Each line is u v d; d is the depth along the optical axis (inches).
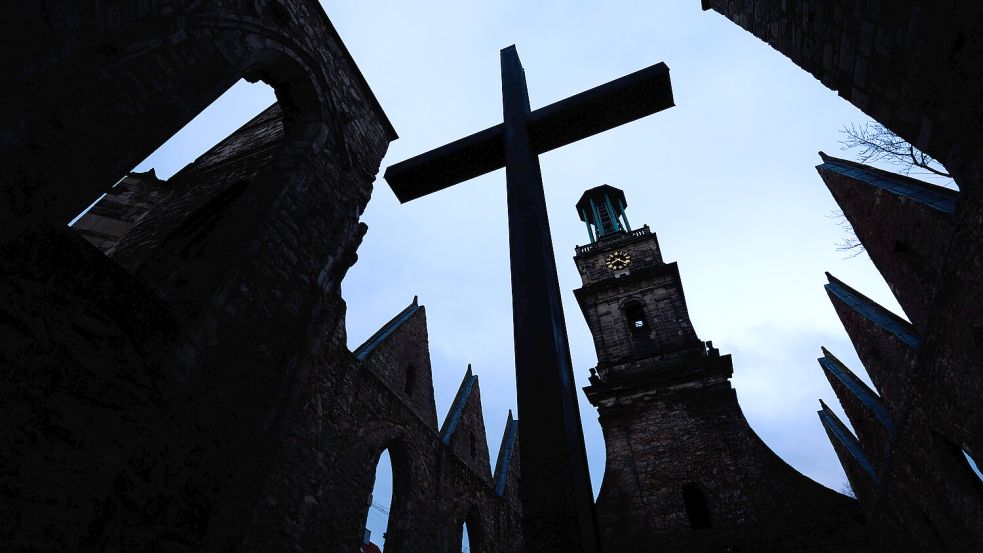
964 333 213.3
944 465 261.6
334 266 262.4
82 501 127.2
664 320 759.7
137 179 436.1
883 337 379.6
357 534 336.5
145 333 153.8
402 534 413.4
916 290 318.3
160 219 286.5
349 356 395.9
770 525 495.5
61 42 134.2
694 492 610.2
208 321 176.7
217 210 264.8
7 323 120.4
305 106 274.7
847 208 406.3
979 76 122.8
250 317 197.9
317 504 297.1
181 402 160.2
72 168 139.3
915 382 274.8
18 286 123.3
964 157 149.3
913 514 329.7
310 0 272.7
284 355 213.0
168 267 223.0
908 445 304.0
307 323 230.7
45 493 120.3
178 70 177.9
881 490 386.3
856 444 536.7
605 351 754.2
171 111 174.6
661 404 647.8
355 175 302.8
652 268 814.5
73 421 129.8
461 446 623.8
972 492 247.3
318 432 323.6
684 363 673.6
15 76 122.6
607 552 531.8
